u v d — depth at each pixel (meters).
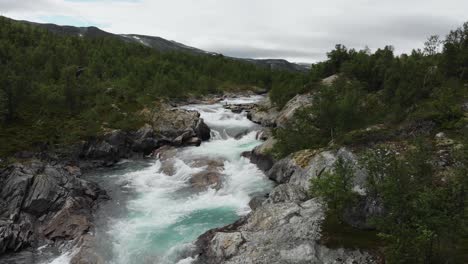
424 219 21.03
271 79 153.62
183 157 56.72
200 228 35.03
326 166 39.38
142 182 48.44
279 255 26.66
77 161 55.97
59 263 30.25
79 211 37.88
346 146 41.12
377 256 24.73
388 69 75.44
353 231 28.27
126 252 31.19
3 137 53.88
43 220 36.53
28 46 118.50
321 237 27.84
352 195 29.53
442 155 34.91
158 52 170.88
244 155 56.97
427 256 20.78
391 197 23.09
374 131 42.88
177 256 30.31
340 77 75.12
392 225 22.19
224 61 182.50
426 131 41.38
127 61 126.69
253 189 43.69
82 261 29.62
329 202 30.81
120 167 56.00
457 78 61.84
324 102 49.44
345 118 47.78
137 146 63.12
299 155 44.72
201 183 46.19
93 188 43.41
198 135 68.81
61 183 41.00
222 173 49.53
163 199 42.53
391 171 24.67
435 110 44.03
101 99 74.69
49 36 136.00
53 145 55.88
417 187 23.56
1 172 40.47
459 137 36.69
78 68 106.25
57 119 64.69
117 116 68.75
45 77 88.88
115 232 34.59
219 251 28.92
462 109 45.19
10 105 59.47
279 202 36.03
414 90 51.34
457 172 25.27
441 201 21.53
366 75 83.94
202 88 122.75
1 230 32.03
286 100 83.12
